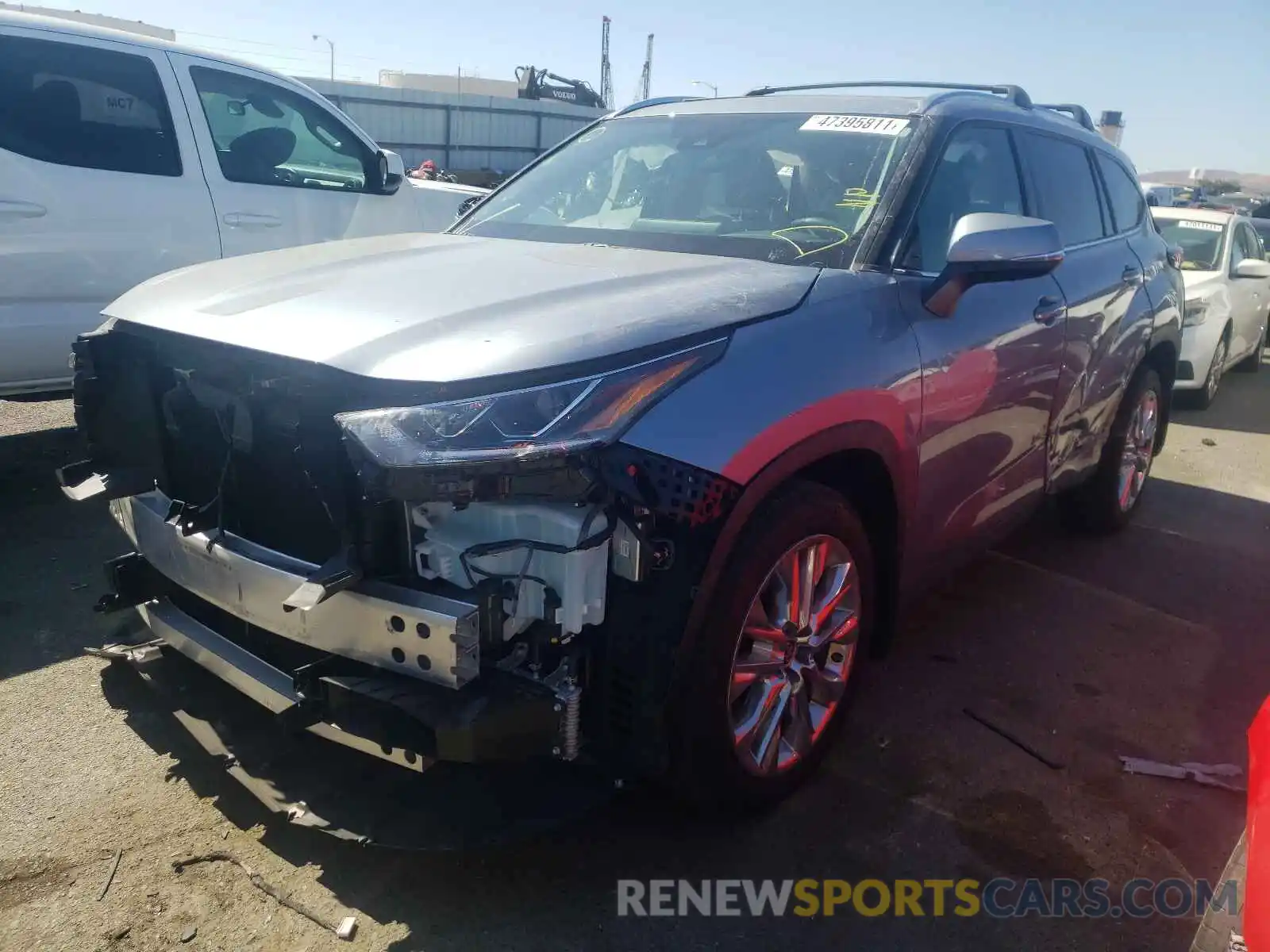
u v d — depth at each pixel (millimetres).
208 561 2457
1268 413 8812
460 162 30344
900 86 3904
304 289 2512
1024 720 3277
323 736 2256
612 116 4047
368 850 2482
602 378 2066
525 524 2023
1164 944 2332
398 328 2180
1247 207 26875
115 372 2729
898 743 3094
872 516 2873
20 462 5379
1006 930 2355
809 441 2373
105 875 2359
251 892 2332
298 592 2047
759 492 2252
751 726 2506
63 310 4785
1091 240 4285
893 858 2576
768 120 3504
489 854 2504
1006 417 3373
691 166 3414
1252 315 9711
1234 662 3770
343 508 2090
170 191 5105
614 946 2236
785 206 3119
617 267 2701
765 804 2654
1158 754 3105
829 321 2561
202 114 5293
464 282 2514
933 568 3281
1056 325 3623
